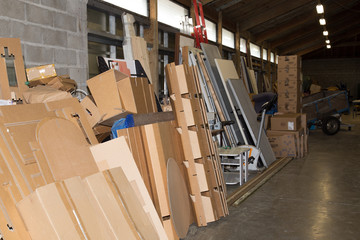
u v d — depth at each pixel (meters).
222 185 3.57
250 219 3.34
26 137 2.11
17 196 1.89
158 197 2.70
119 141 2.36
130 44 4.52
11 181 1.90
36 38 3.21
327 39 16.56
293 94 7.30
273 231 3.05
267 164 5.46
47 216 1.67
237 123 5.62
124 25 4.60
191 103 3.24
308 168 5.41
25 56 3.10
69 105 2.53
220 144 5.12
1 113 2.06
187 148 3.20
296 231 3.03
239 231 3.06
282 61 7.39
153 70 5.57
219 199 3.39
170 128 3.02
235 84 5.66
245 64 10.59
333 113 8.95
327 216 3.36
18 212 1.85
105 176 2.01
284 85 7.38
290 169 5.39
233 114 5.66
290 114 6.73
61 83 2.93
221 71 5.68
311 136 8.75
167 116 3.14
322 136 8.70
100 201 1.89
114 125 2.73
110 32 4.78
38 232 1.77
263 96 6.46
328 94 9.09
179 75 3.25
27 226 1.84
